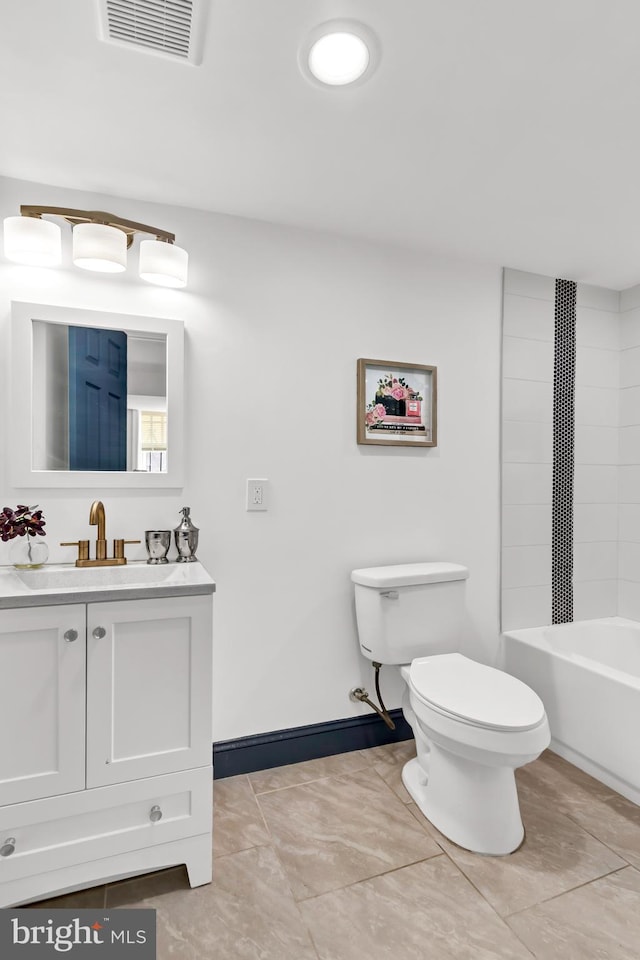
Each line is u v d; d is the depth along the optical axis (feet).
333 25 3.79
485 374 8.26
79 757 4.42
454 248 7.70
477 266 8.18
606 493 9.29
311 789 6.38
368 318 7.45
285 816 5.84
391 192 6.17
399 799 6.19
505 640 8.34
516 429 8.50
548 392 8.75
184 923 4.40
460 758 5.47
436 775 5.76
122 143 5.22
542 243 7.54
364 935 4.30
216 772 6.60
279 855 5.22
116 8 3.65
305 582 7.08
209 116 4.81
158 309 6.36
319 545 7.16
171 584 4.68
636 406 9.11
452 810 5.50
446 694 5.52
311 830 5.60
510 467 8.45
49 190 5.96
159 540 6.01
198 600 4.75
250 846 5.34
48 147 5.27
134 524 6.26
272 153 5.39
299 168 5.68
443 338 7.95
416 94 4.52
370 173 5.78
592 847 5.35
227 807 6.00
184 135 5.09
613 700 6.42
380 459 7.55
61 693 4.36
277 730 6.93
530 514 8.61
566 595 8.92
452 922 4.42
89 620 4.42
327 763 6.99
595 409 9.18
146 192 6.15
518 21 3.77
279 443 6.93
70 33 3.86
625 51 4.05
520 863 5.11
